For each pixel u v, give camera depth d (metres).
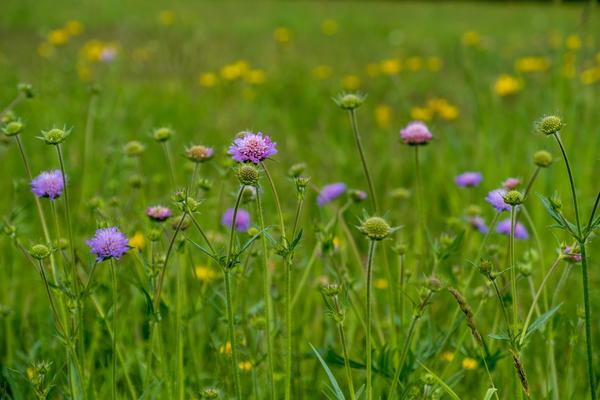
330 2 8.00
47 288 1.16
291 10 7.13
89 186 1.75
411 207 1.87
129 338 1.34
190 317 1.26
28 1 6.38
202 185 1.28
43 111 2.39
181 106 2.91
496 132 2.25
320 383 1.30
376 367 1.22
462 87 3.55
